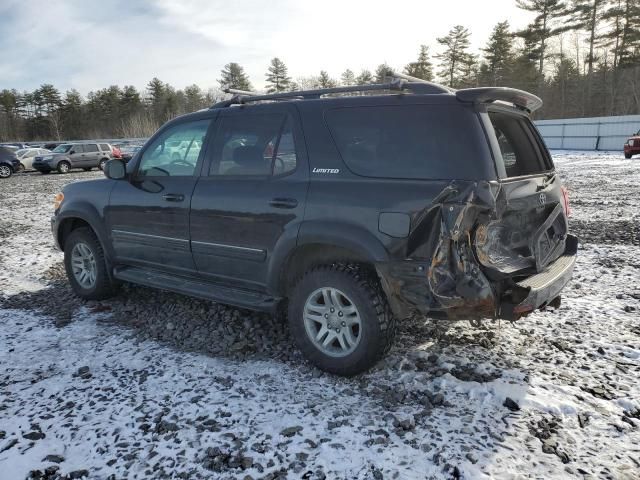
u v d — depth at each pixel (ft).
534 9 189.16
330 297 11.25
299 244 11.35
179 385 11.05
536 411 9.77
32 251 25.39
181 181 14.06
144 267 15.47
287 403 10.23
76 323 14.92
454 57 207.62
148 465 8.43
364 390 10.68
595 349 12.41
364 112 11.18
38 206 43.98
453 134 10.11
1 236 29.89
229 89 14.78
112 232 15.85
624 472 8.04
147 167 15.24
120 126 262.67
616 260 20.85
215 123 13.75
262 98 13.17
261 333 13.74
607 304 15.52
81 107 283.79
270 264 12.02
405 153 10.48
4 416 9.93
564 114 199.31
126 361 12.28
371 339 10.62
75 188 17.19
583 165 71.10
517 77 192.65
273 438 9.07
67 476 8.20
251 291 13.03
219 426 9.46
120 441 9.07
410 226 9.85
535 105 12.50
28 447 8.95
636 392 10.39
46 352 12.86
